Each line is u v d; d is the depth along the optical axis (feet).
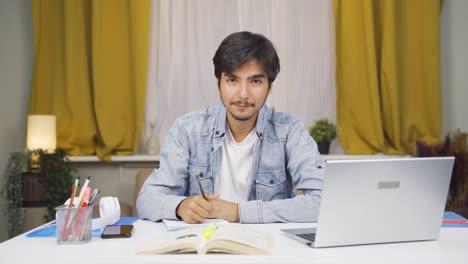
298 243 4.01
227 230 3.92
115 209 4.85
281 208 5.00
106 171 11.47
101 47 11.02
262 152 6.13
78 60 11.09
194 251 3.66
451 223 5.01
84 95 11.10
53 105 11.20
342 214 3.85
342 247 3.90
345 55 11.12
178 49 11.35
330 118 11.42
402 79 11.19
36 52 11.22
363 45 11.07
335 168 3.77
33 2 11.23
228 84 5.61
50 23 11.31
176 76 11.37
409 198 4.05
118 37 11.11
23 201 10.48
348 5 11.04
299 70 11.39
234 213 4.98
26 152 10.53
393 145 11.15
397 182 3.98
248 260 3.45
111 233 4.28
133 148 11.16
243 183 6.16
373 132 11.05
